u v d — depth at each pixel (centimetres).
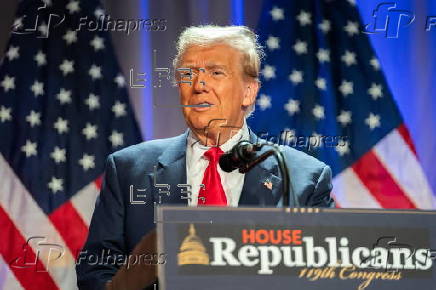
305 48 1246
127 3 1212
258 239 520
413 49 1283
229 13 1223
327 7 1280
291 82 1230
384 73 1269
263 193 889
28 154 1174
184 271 506
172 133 1182
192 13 1209
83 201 1170
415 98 1270
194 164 945
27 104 1191
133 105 1187
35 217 1161
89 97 1190
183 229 512
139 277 594
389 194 1233
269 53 1233
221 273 511
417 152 1255
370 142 1240
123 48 1201
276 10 1246
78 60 1201
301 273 522
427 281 539
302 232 528
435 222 547
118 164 959
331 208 536
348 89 1253
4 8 1217
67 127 1185
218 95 972
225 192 897
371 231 538
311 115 1227
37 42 1210
